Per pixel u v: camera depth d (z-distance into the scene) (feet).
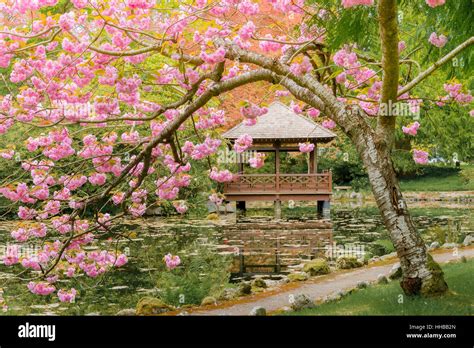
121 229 61.57
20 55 25.76
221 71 27.27
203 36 25.18
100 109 26.61
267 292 31.14
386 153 23.71
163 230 61.21
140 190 32.22
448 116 87.71
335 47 27.58
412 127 32.14
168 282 34.65
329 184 78.74
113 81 25.27
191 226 65.41
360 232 59.21
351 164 113.29
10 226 62.95
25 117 25.25
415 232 23.39
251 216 78.79
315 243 51.39
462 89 31.32
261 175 78.84
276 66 26.12
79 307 28.89
